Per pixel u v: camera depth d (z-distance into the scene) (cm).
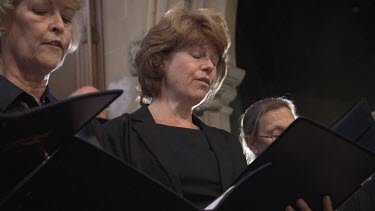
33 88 305
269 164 270
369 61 1128
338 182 301
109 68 897
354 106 384
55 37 299
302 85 1095
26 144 219
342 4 1137
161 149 321
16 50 298
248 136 433
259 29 1071
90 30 905
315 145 284
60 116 215
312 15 1120
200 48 347
